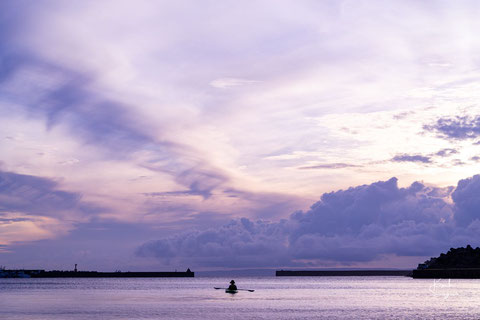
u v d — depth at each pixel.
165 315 106.50
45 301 148.62
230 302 144.62
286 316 105.00
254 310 118.38
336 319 99.62
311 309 120.88
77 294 191.00
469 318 100.50
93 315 105.94
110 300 153.62
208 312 113.00
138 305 133.12
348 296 176.12
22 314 108.00
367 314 108.75
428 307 125.69
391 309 120.50
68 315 105.94
